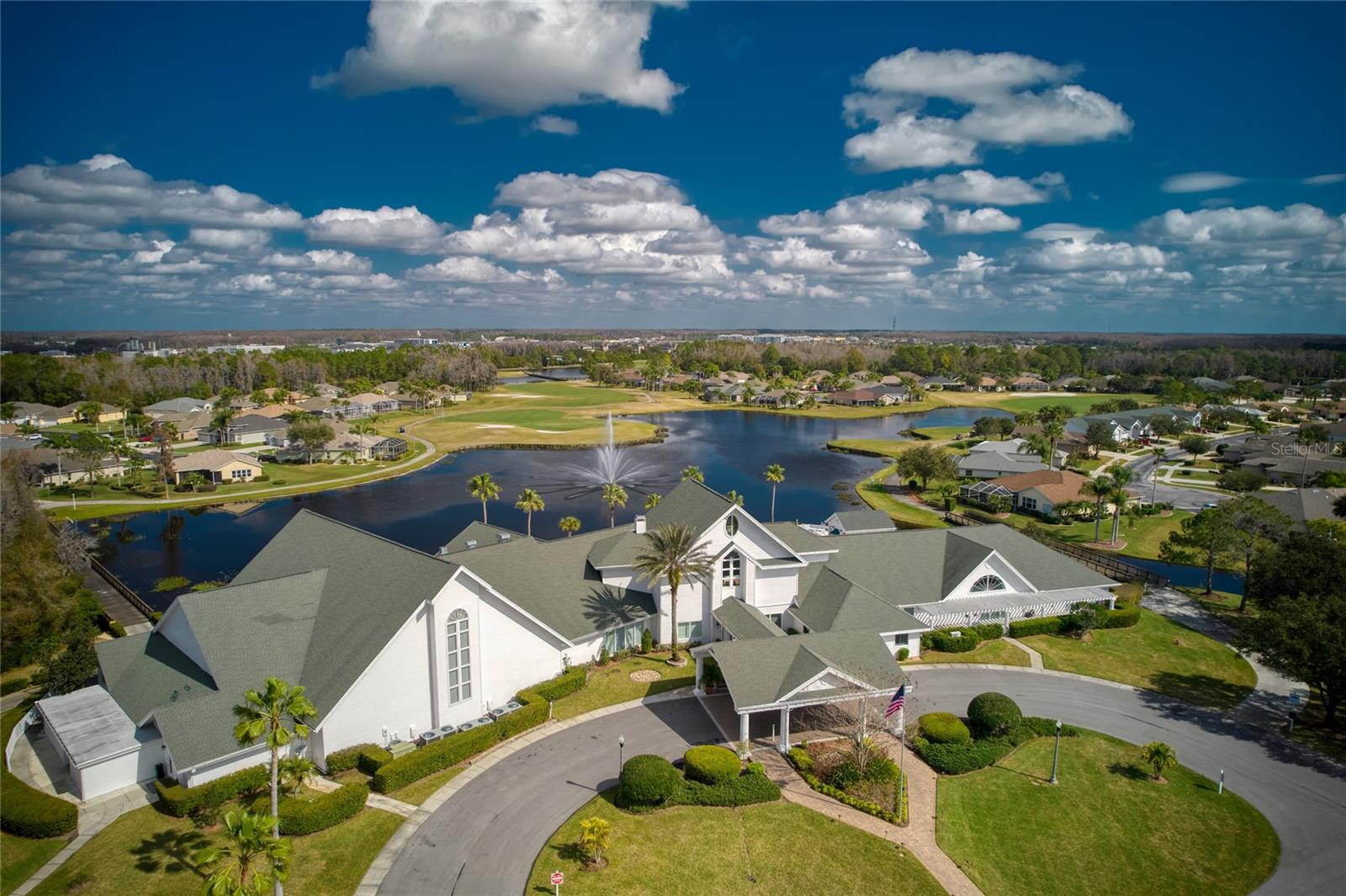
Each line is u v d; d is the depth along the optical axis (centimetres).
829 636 4928
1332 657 4553
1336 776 4359
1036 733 4769
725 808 3959
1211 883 3488
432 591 4519
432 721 4625
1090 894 3406
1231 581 8381
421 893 3306
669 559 5619
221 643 4400
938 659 5909
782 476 12456
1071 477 12219
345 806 3766
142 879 3316
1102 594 6738
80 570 7869
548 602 5566
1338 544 6178
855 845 3678
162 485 13575
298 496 13100
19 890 3228
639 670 5606
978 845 3716
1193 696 5344
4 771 4031
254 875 2820
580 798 4022
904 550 6850
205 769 3922
